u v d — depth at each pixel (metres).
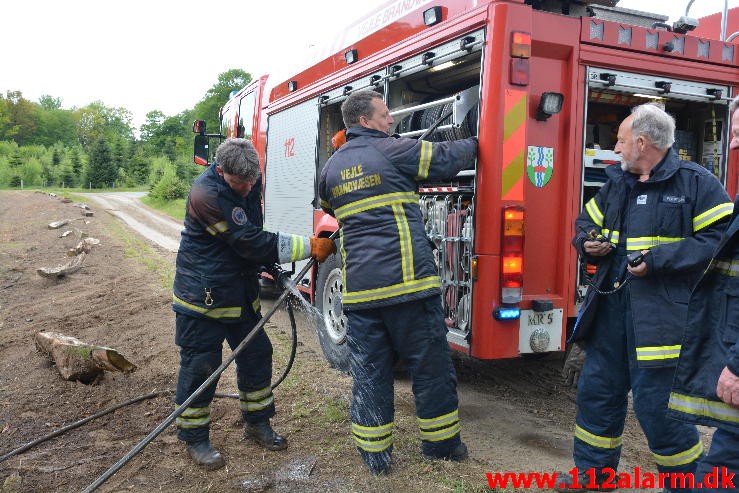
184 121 95.75
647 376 2.64
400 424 3.86
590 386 2.96
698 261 2.46
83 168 57.16
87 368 4.53
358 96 3.27
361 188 3.13
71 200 28.84
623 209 2.83
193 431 3.29
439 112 4.25
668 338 2.56
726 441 2.00
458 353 5.69
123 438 3.64
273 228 7.32
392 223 3.10
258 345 3.45
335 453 3.42
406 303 3.10
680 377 2.16
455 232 3.95
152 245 15.01
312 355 5.45
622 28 3.95
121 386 4.54
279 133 7.17
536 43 3.71
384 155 3.13
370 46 5.02
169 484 3.08
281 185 7.07
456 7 3.94
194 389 3.29
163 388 4.46
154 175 41.50
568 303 3.88
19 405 4.17
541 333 3.81
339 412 3.98
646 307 2.61
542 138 3.78
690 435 2.64
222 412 4.04
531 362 5.38
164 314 6.96
